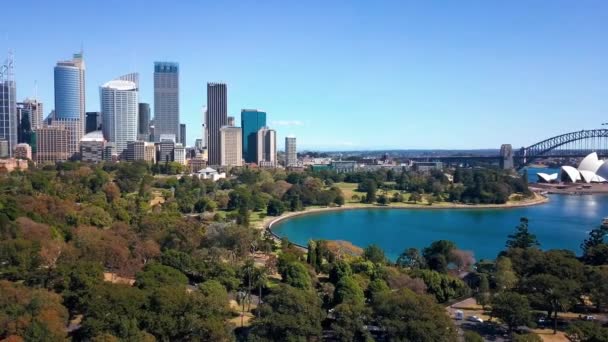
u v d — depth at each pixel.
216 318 150.12
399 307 152.25
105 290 150.75
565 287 171.88
